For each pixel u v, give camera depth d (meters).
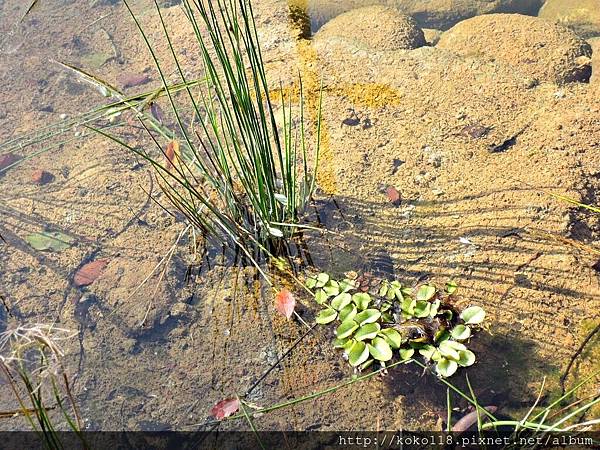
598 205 0.92
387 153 1.02
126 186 1.01
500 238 0.90
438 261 0.89
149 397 0.80
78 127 1.10
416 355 0.80
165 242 0.94
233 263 0.92
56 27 1.29
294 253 0.92
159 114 1.09
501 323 0.82
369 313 0.82
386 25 1.24
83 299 0.90
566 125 1.01
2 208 1.00
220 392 0.80
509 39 1.18
